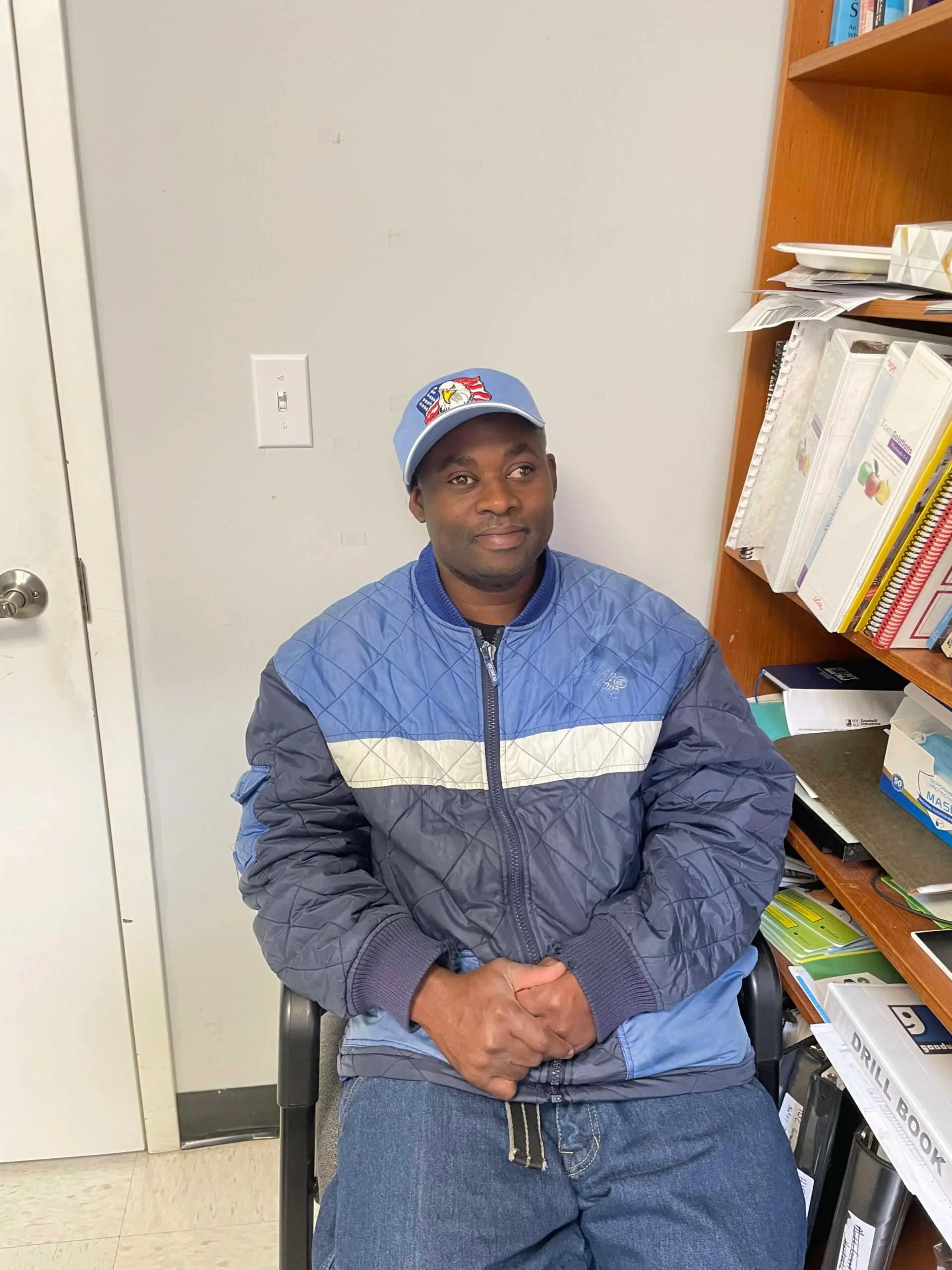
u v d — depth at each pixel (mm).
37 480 1205
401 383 1276
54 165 1103
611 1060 972
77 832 1363
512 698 1078
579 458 1359
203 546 1298
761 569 1300
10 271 1127
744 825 1055
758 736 1089
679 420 1357
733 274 1301
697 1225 871
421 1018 952
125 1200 1437
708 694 1092
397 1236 836
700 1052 991
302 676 1073
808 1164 1147
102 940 1422
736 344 1332
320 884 1019
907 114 1227
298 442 1271
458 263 1240
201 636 1338
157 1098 1510
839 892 1081
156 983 1452
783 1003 1229
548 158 1215
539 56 1175
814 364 1150
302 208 1186
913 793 1095
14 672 1277
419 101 1170
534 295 1269
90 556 1247
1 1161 1514
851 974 1142
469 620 1123
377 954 967
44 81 1074
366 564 1351
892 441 960
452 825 1044
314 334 1236
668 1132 948
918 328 1244
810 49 1173
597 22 1172
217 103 1135
